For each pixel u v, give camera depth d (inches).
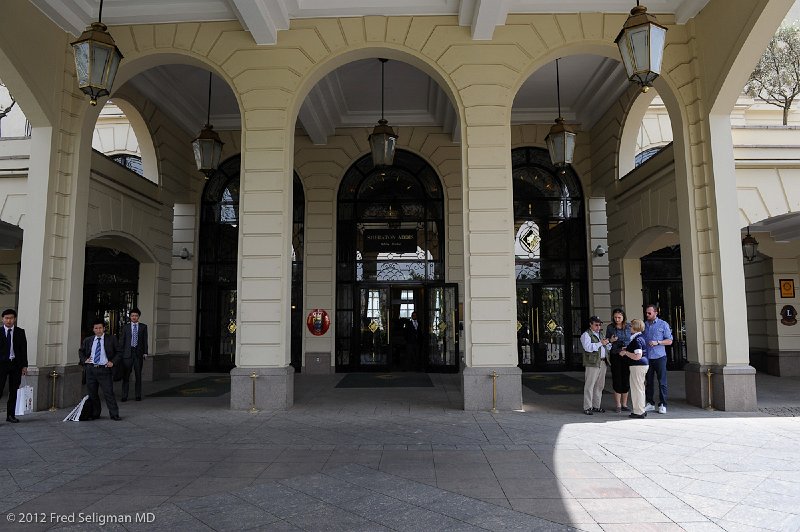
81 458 213.2
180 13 341.1
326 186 556.4
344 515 151.7
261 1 310.8
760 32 288.2
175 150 532.1
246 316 328.8
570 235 557.9
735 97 321.4
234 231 566.9
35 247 331.6
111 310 551.2
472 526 143.6
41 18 329.7
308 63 344.2
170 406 342.0
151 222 486.3
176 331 546.9
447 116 522.3
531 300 555.2
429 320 540.7
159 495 169.0
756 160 387.5
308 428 268.4
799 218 462.3
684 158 339.9
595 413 305.9
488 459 208.5
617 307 488.7
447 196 549.3
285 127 340.2
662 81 347.3
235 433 257.9
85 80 262.1
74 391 342.6
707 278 330.3
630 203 454.9
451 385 437.4
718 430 257.1
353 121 547.5
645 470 191.9
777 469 191.3
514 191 563.2
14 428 273.1
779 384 450.3
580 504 159.0
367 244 557.6
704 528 140.7
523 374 521.7
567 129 388.5
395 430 262.5
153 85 454.3
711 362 326.0
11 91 322.3
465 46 342.0
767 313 552.7
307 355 534.0
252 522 146.8
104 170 404.8
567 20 341.7
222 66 346.9
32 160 338.3
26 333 325.1
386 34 343.0
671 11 346.3
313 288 544.4
